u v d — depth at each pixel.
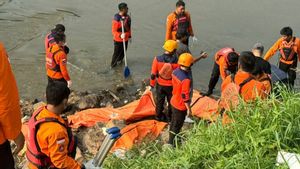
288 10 16.41
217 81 10.75
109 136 6.08
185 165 4.98
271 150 4.80
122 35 11.88
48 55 9.73
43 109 5.13
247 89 6.19
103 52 13.28
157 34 14.55
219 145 5.07
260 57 8.04
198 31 14.70
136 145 7.81
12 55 12.94
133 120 9.22
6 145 4.17
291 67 10.43
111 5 16.88
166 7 16.67
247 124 5.10
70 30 14.74
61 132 5.02
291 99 5.27
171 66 8.90
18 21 15.27
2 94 3.59
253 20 15.56
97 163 6.19
